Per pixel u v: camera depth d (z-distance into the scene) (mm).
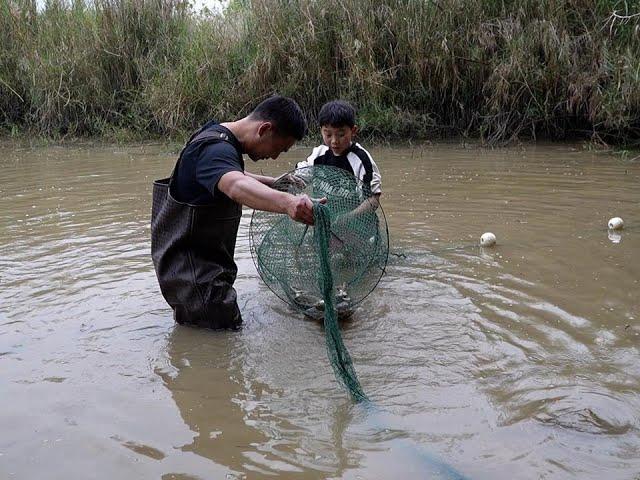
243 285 4000
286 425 2496
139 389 2775
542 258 4293
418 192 6367
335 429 2461
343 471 2203
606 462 2199
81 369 2947
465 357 2992
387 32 10578
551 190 6309
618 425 2412
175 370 2953
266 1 10914
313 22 10641
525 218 5289
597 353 2984
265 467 2232
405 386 2754
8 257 4492
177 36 12094
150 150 9922
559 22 9891
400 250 4559
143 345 3205
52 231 5141
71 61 11750
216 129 3367
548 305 3535
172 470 2219
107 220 5465
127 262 4363
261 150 3410
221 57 11180
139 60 11773
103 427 2480
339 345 2738
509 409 2547
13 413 2574
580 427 2402
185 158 3322
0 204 6141
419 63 10328
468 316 3438
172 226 3398
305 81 10672
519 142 9891
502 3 10227
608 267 4078
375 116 10328
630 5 9602
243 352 3141
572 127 10133
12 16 12141
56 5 12289
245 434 2439
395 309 3564
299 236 3457
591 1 9883
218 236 3406
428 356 3018
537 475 2143
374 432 2428
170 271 3418
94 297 3781
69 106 11695
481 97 10438
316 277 3457
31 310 3592
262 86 10805
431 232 4977
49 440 2395
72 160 9039
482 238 4590
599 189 6297
